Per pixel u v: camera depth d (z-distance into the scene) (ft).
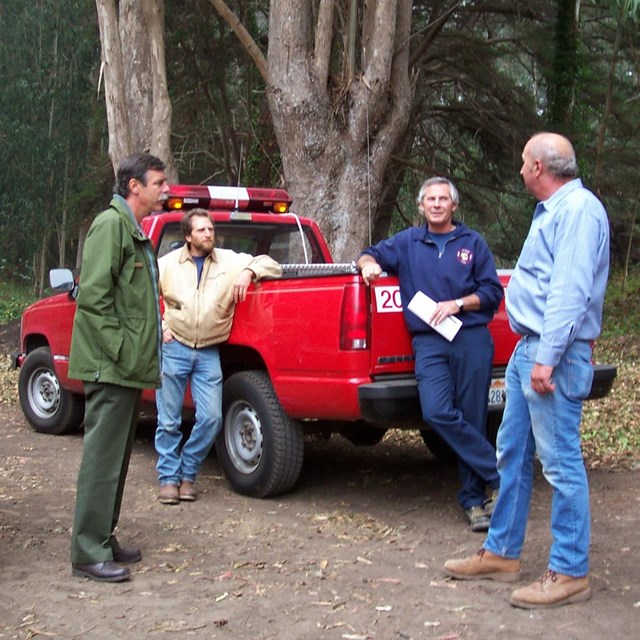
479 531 19.22
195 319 21.30
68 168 101.04
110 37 43.01
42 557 17.25
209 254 21.72
